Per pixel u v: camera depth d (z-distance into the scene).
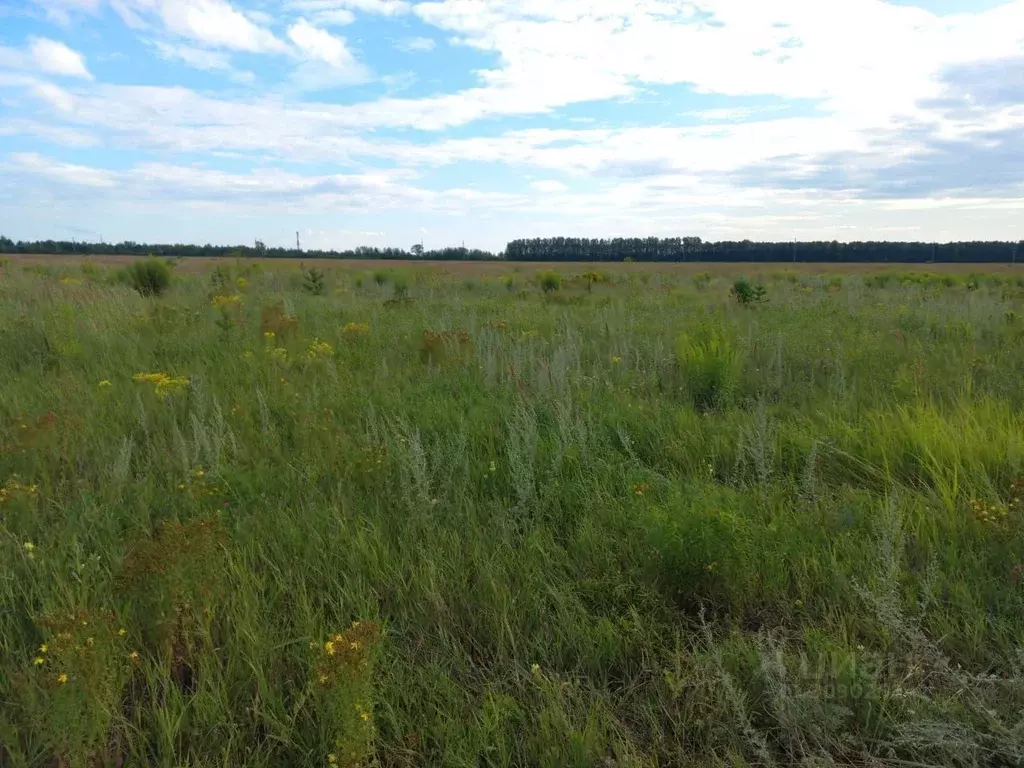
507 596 2.84
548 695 2.31
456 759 2.06
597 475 4.09
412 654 2.59
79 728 2.00
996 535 3.19
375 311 11.53
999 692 2.33
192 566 2.54
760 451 4.04
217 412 4.75
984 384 6.07
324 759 2.10
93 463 4.35
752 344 7.93
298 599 2.81
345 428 5.03
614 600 2.87
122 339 8.34
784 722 2.19
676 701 2.35
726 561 2.88
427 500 3.56
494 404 5.56
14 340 8.00
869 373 6.69
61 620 2.27
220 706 2.28
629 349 7.98
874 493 3.89
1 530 3.28
